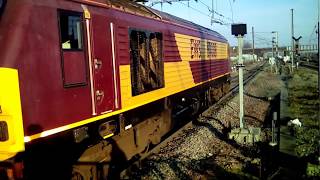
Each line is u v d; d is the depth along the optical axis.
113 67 8.47
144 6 11.99
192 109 17.02
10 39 5.92
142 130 11.09
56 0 6.75
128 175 9.51
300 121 16.23
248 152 11.95
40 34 6.33
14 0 6.06
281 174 9.45
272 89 31.64
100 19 7.98
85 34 7.45
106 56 8.17
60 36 6.73
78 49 7.21
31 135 6.09
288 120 16.56
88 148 8.23
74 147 7.61
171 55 12.84
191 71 15.51
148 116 11.20
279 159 10.86
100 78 7.90
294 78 41.03
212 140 13.48
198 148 12.16
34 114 6.16
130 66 9.37
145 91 10.36
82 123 7.27
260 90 31.02
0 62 5.80
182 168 10.07
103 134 8.33
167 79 12.36
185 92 15.08
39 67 6.28
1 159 6.00
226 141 13.48
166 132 13.55
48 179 7.14
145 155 10.80
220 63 22.97
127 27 9.25
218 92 23.81
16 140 5.84
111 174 9.43
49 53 6.49
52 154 7.03
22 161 6.32
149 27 10.83
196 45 16.42
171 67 12.83
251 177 9.41
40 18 6.34
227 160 10.87
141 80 10.32
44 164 6.96
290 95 25.72
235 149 12.34
